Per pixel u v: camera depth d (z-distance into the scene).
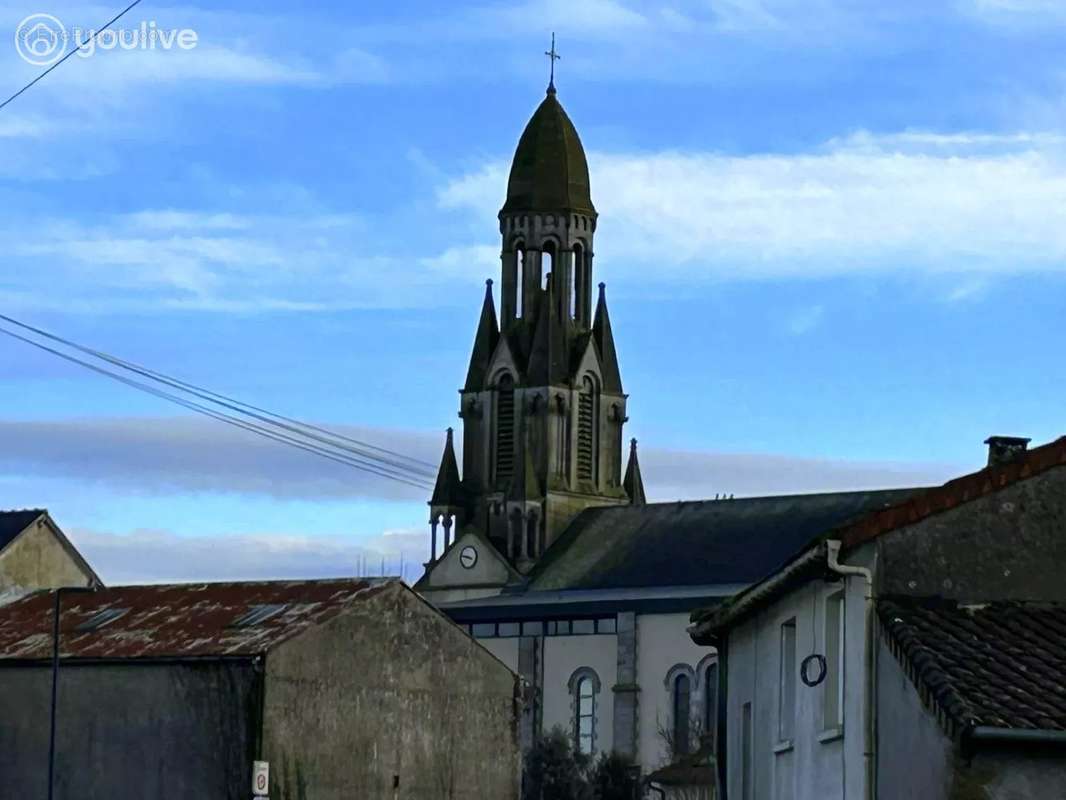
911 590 34.16
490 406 184.25
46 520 86.56
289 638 68.00
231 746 66.19
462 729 76.38
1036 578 34.50
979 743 29.81
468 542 169.12
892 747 32.66
